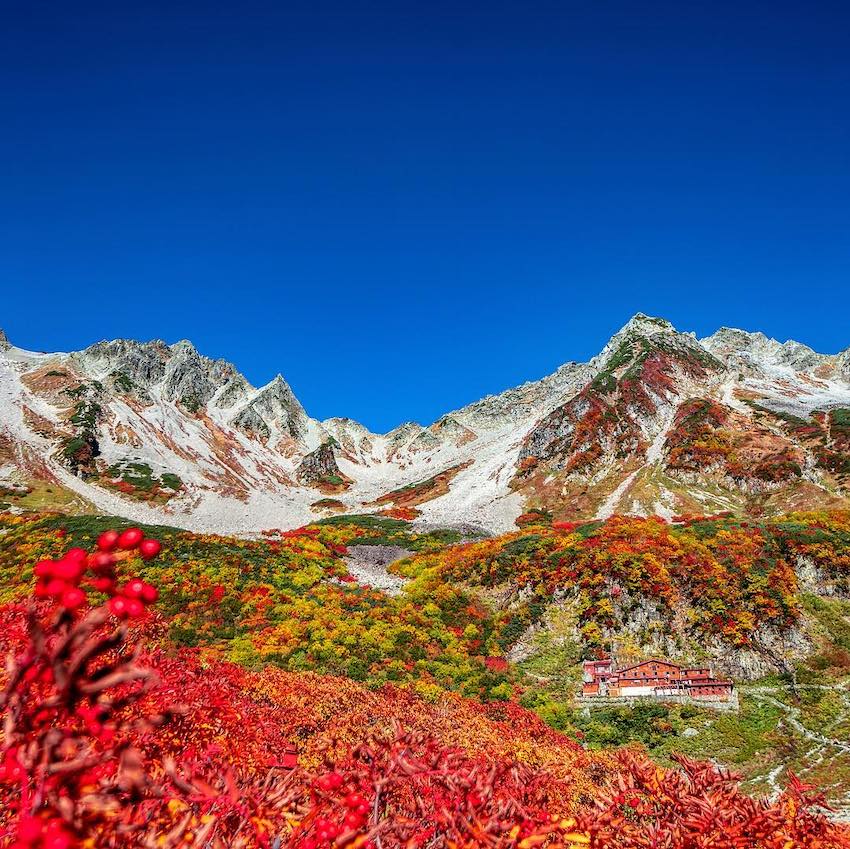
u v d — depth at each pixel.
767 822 4.73
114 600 1.89
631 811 5.12
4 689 1.88
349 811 3.17
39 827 1.81
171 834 2.40
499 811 3.75
